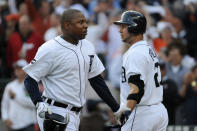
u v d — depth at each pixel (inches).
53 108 892.6
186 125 1369.3
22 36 1624.0
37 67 883.4
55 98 891.4
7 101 1454.2
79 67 892.0
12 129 1446.9
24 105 1433.3
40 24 1755.7
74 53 888.3
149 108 889.5
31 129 1443.2
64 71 885.2
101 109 1380.4
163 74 1348.4
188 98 1398.9
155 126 893.8
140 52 877.2
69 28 884.0
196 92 1397.6
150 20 1662.2
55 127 874.8
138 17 893.2
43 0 1775.3
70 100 892.6
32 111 1440.7
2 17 1756.9
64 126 875.4
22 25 1614.2
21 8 1756.9
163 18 1818.4
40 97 882.1
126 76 884.6
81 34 888.3
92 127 1370.6
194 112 1380.4
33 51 1608.0
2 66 1656.0
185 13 1801.2
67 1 1806.1
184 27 1795.0
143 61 872.3
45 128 879.7
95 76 924.6
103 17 1688.0
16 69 1433.3
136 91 856.9
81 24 884.6
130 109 852.0
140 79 864.3
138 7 1723.7
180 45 1508.4
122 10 1664.6
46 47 884.0
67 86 888.9
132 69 866.8
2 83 1576.0
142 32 897.5
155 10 1840.6
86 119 1375.5
